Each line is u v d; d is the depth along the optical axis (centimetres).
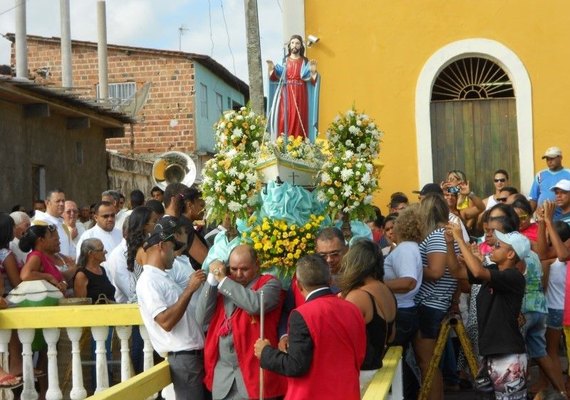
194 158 2894
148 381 607
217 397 636
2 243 807
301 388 512
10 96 1558
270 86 901
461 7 1314
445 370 905
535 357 811
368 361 592
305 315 513
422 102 1320
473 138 1325
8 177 1606
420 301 774
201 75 2994
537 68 1301
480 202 1095
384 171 1329
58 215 1052
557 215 991
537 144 1302
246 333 626
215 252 713
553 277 848
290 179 714
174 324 639
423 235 768
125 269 819
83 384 783
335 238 646
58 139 1836
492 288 702
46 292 776
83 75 2927
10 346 754
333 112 1339
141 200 1084
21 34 1830
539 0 1298
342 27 1338
